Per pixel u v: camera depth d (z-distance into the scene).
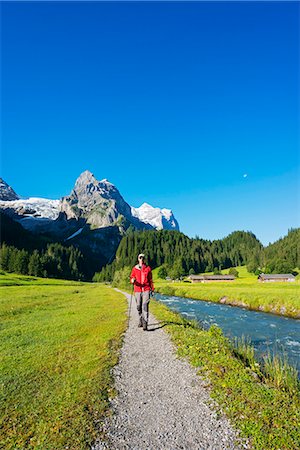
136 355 10.59
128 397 7.26
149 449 5.25
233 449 5.21
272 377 9.17
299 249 158.50
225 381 7.81
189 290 67.62
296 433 5.47
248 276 163.50
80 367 9.30
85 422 6.07
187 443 5.39
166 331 14.00
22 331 15.31
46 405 6.79
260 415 6.12
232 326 25.98
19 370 9.09
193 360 9.58
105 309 24.86
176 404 6.86
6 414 6.46
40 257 154.75
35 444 5.40
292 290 50.91
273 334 22.47
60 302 33.06
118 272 102.56
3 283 73.94
